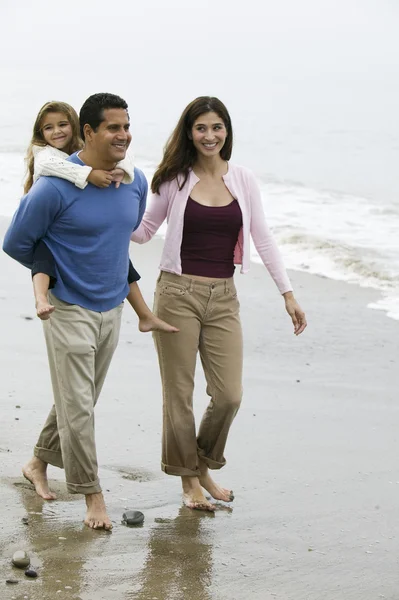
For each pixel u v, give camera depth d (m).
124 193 9.69
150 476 11.30
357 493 11.07
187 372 10.59
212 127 10.23
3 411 13.09
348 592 8.77
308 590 8.77
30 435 12.22
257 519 10.34
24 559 8.77
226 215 10.41
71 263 9.61
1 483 10.77
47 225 9.49
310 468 11.76
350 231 25.69
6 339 16.50
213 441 10.80
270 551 9.55
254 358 16.19
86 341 9.66
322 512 10.55
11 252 9.66
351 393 14.58
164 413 10.72
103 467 11.48
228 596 8.55
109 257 9.67
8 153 38.91
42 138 11.15
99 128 9.37
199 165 10.52
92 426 9.84
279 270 10.91
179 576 8.87
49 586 8.45
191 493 10.62
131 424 12.89
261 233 10.81
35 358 15.54
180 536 9.78
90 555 9.15
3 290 19.62
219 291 10.51
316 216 27.66
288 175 34.44
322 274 21.67
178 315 10.47
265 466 11.80
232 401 10.55
